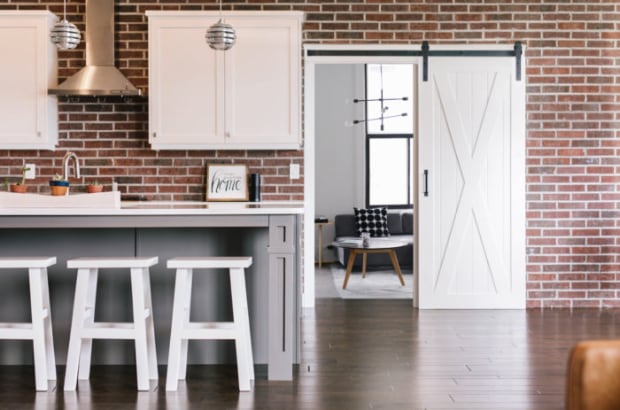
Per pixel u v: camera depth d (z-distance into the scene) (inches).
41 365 131.9
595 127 224.2
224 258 134.7
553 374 143.9
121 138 222.8
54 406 123.1
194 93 211.0
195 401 125.8
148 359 139.4
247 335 137.6
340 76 386.3
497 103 223.3
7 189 220.5
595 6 223.5
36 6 220.7
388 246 277.9
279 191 223.6
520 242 224.4
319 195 386.0
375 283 294.8
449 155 223.9
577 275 225.1
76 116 222.1
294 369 148.1
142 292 132.0
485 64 223.1
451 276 224.7
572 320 203.2
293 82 210.7
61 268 149.2
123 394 130.0
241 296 131.6
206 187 221.9
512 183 223.8
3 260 131.0
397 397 128.3
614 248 225.0
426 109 223.3
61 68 222.1
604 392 60.1
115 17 221.1
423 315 212.7
